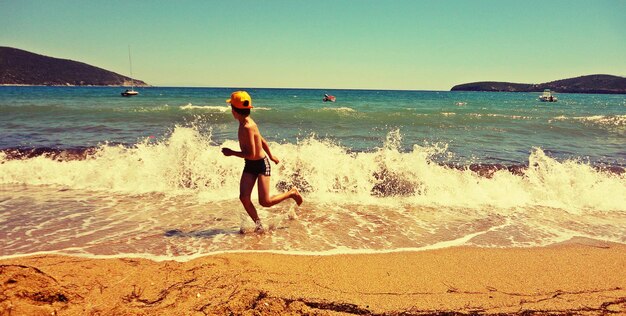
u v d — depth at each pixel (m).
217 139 11.08
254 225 4.64
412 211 5.43
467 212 5.43
